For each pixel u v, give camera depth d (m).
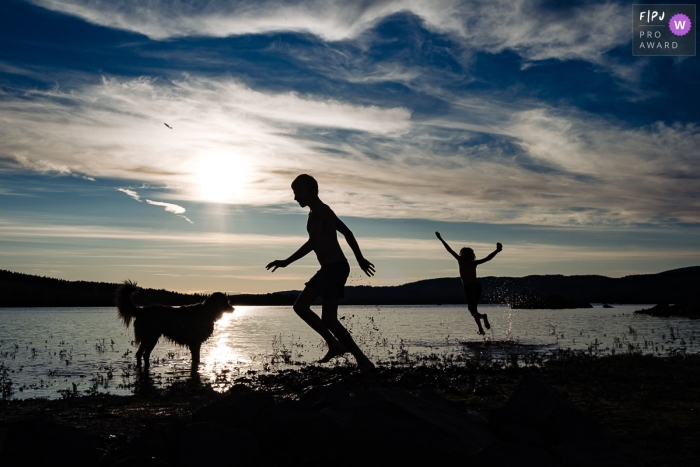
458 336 16.33
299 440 3.66
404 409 3.59
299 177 6.34
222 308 10.64
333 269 6.24
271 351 13.23
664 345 13.83
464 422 3.88
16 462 3.27
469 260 14.79
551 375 8.30
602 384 7.38
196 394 7.05
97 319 25.58
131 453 3.47
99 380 8.70
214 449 3.42
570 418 3.80
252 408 3.98
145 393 7.28
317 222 6.27
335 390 4.40
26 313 31.64
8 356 11.93
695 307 29.08
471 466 3.16
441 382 7.40
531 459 3.08
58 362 11.03
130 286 10.66
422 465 3.33
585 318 27.14
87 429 4.65
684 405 5.67
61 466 3.32
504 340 14.94
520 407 4.02
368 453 3.46
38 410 5.85
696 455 3.85
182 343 10.45
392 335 16.72
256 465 3.54
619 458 3.46
